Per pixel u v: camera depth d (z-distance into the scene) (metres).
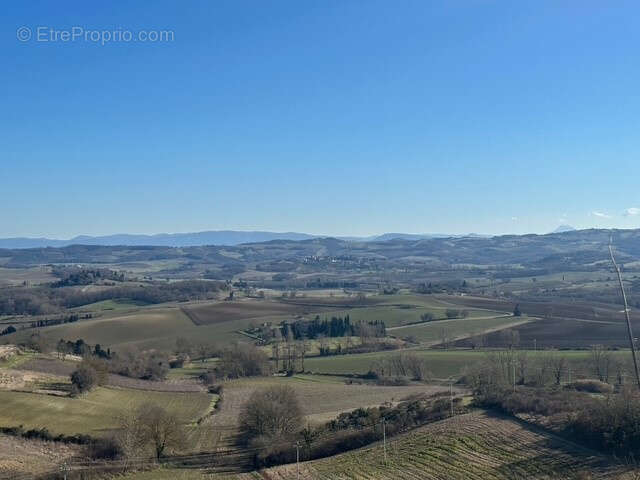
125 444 78.38
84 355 131.25
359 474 66.75
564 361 117.62
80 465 74.00
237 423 96.94
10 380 105.31
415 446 74.06
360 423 87.44
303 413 95.06
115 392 113.06
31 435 81.75
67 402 97.38
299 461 75.62
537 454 67.12
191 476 71.50
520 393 89.75
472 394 98.81
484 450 69.75
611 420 68.69
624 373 112.25
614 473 59.84
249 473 71.94
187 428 94.25
